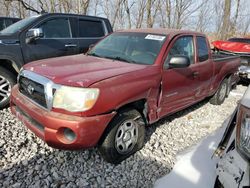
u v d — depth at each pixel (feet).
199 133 13.85
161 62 11.43
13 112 11.22
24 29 15.64
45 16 16.83
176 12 58.59
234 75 20.31
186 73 12.91
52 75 9.26
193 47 14.10
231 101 20.39
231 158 6.23
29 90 9.93
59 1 54.19
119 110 9.86
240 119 6.16
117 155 10.09
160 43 12.19
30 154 10.36
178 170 10.25
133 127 10.52
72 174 9.45
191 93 14.03
